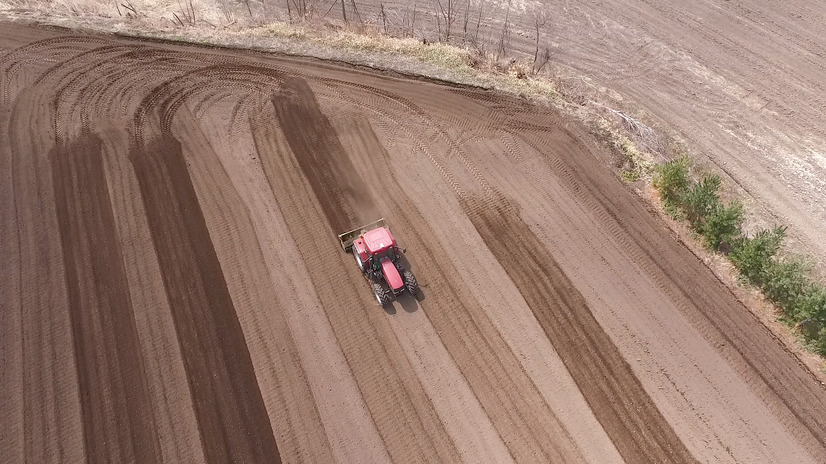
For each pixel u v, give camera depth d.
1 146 17.81
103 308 14.51
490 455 12.42
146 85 20.03
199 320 14.39
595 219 17.06
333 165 18.16
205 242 15.99
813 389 13.57
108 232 16.05
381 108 19.98
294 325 14.41
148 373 13.42
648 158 18.94
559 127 19.83
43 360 13.52
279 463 12.19
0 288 14.72
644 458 12.48
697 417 13.09
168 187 17.20
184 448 12.34
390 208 17.11
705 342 14.38
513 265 15.85
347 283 15.31
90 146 18.05
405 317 14.66
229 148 18.39
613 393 13.45
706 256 16.22
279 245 16.06
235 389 13.25
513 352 14.09
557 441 12.67
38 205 16.52
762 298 15.26
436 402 13.19
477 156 18.67
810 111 20.95
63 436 12.39
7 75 19.88
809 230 17.28
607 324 14.67
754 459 12.48
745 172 18.94
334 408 13.02
